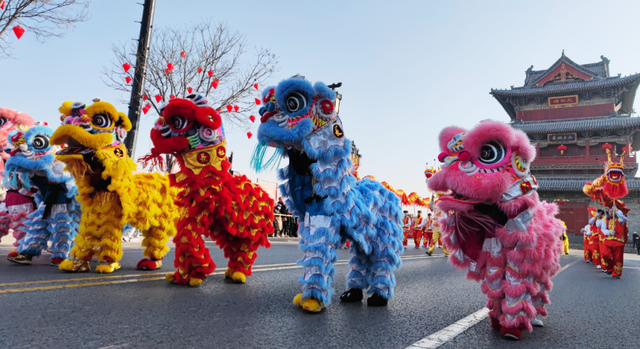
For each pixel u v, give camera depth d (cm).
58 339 248
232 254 507
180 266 445
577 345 303
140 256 731
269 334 284
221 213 461
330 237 357
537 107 4219
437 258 1146
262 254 905
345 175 375
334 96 370
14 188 570
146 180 533
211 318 318
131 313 316
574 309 450
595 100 4016
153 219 533
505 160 323
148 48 1095
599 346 303
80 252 495
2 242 885
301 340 275
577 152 4000
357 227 383
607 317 413
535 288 311
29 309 310
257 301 391
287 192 388
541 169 4016
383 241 404
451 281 632
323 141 366
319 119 368
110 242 500
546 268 319
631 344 312
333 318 342
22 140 530
